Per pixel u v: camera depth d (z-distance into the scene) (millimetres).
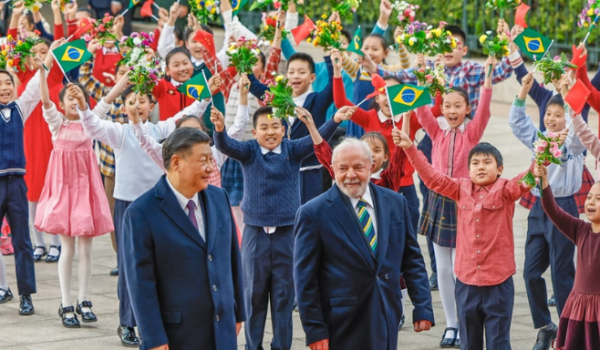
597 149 12336
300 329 13320
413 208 13930
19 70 15398
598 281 10742
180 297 8672
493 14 28188
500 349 10961
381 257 9367
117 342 12555
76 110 13391
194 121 12469
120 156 12641
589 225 10930
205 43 15344
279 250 11703
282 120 14211
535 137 13172
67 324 13156
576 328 10914
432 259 15242
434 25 29266
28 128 16750
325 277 9430
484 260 11055
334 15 14625
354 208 9523
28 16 19188
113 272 16047
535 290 12586
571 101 10914
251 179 11812
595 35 27000
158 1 29484
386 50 17031
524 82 12906
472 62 16125
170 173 8742
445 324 13523
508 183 11047
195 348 8680
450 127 13375
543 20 27641
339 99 13656
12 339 12586
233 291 9086
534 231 12727
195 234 8742
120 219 12602
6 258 17141
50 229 13117
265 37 15367
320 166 14258
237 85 15859
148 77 12234
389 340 9383
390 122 13625
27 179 16828
